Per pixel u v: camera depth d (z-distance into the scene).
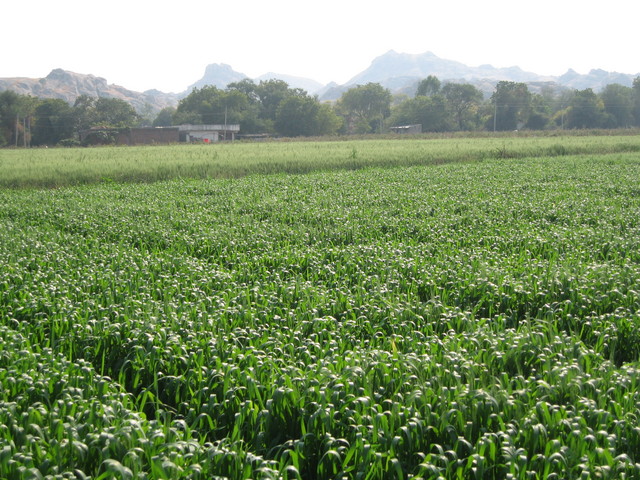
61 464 4.23
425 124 125.25
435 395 5.08
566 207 16.16
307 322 7.00
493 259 10.20
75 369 5.80
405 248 11.22
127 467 4.10
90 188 24.58
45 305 7.61
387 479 4.31
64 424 4.55
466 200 17.91
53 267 10.16
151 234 13.41
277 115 117.44
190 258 10.91
